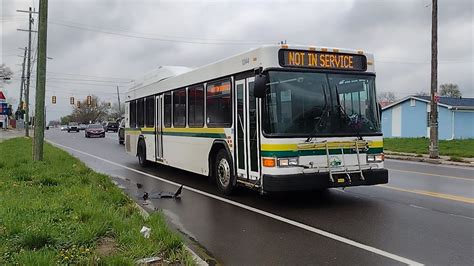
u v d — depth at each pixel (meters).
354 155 8.62
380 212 8.20
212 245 6.28
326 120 8.54
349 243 6.24
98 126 50.25
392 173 14.59
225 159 10.28
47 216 6.55
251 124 8.96
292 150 8.20
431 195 10.00
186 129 12.48
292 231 6.96
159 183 12.54
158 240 5.71
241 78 9.38
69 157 17.14
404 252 5.79
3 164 13.63
